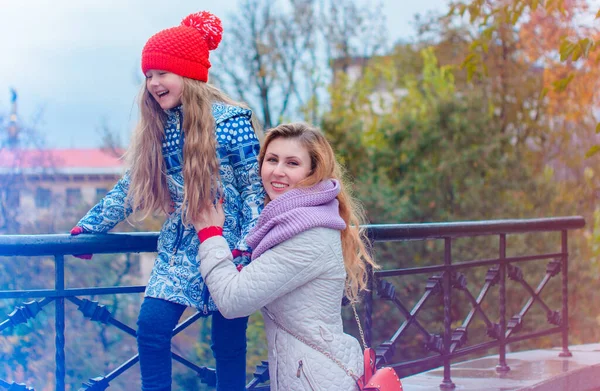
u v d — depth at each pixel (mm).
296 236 1832
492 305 10508
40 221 11000
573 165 12516
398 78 17672
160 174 2084
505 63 14633
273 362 1896
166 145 2098
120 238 2260
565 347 4250
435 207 12922
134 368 8039
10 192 10961
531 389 3434
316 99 16438
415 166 13359
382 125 13797
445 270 3436
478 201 12477
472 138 13109
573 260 10289
